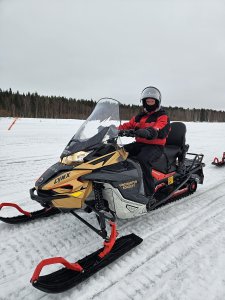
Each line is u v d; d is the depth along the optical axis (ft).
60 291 7.00
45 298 7.14
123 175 10.01
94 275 8.07
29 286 7.58
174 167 13.99
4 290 7.40
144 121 12.53
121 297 7.25
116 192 9.78
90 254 8.41
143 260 8.89
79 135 10.19
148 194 11.20
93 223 11.46
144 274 8.20
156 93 12.09
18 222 10.98
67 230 10.78
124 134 10.71
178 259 8.98
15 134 43.83
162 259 8.97
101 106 11.18
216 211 13.08
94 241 10.02
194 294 7.38
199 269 8.47
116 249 8.93
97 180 9.14
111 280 7.89
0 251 9.19
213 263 8.79
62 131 52.75
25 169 20.36
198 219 12.11
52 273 7.45
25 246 9.55
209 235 10.64
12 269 8.29
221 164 22.91
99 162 9.46
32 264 8.56
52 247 9.53
